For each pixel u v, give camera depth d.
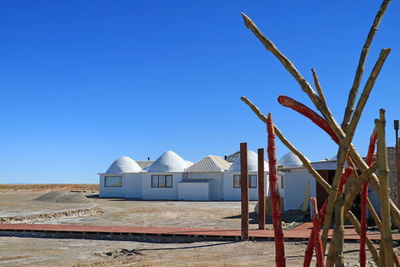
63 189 57.84
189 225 16.23
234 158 43.72
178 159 38.25
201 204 28.98
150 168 37.88
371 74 2.10
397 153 12.86
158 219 18.69
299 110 2.49
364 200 2.53
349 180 2.39
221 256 9.23
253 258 8.95
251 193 33.88
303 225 14.73
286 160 37.03
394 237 10.25
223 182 35.72
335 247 2.25
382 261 2.44
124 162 40.81
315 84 2.51
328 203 2.25
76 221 17.67
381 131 1.98
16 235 12.80
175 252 9.83
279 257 2.12
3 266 8.40
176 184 36.62
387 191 1.97
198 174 36.59
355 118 2.15
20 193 46.75
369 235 10.90
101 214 20.98
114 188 40.22
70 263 8.70
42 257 9.34
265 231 12.49
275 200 2.16
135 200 34.91
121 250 10.08
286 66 2.44
